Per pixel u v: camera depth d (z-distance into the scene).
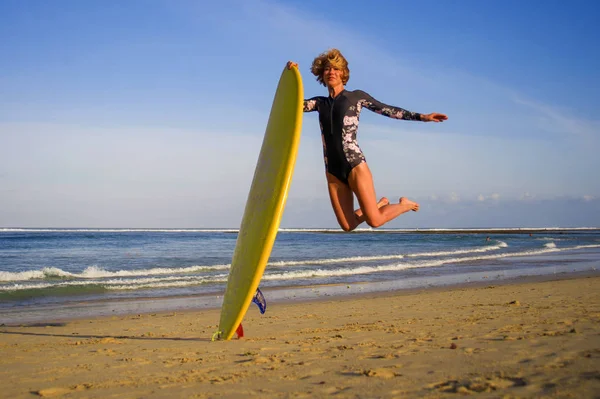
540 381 3.06
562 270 19.94
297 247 41.06
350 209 4.28
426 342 5.04
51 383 3.99
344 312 9.20
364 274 18.98
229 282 5.86
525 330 5.47
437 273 19.31
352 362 4.11
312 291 13.92
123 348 5.79
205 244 41.69
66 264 22.62
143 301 12.21
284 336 6.26
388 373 3.54
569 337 4.72
